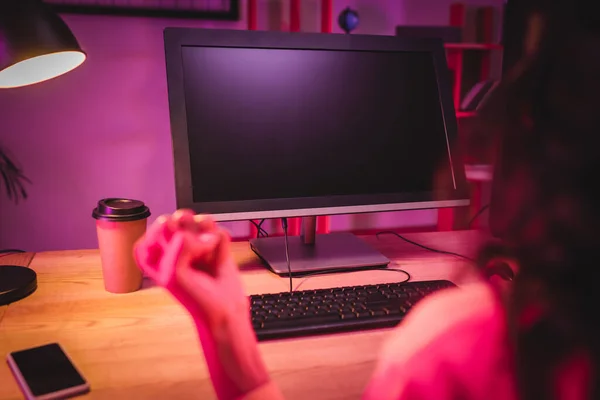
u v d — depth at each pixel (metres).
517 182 0.40
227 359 0.53
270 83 1.02
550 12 0.38
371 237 1.29
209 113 0.98
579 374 0.37
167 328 0.78
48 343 0.72
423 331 0.42
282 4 2.28
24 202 2.15
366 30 2.43
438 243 1.24
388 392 0.41
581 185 0.35
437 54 1.13
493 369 0.39
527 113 0.39
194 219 0.56
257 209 0.99
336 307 0.81
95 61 2.11
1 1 0.84
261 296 0.84
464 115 2.30
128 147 2.22
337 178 1.06
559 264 0.37
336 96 1.06
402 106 1.10
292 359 0.69
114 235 0.88
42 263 1.06
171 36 0.96
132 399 0.60
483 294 0.43
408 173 1.10
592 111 0.35
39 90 2.08
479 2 2.58
